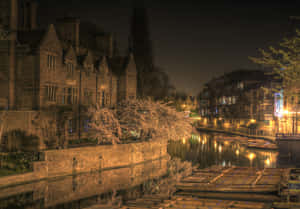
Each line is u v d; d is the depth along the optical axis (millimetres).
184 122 36031
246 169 26594
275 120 56062
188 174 27625
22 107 30359
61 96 33719
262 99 65938
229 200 17750
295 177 21297
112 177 26312
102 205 18484
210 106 109625
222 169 26828
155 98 58594
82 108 36188
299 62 17766
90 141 33219
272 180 21781
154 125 33344
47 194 20906
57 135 30719
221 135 69375
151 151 34188
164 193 21000
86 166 26531
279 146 34312
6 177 21141
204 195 19391
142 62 58594
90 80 39094
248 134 62906
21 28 36688
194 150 44469
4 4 30328
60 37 39531
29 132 27516
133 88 47125
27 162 23562
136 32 59688
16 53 30594
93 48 48438
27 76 30641
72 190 22094
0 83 29828
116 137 31328
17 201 19172
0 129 25688
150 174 27656
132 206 17922
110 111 32344
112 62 47375
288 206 15750
